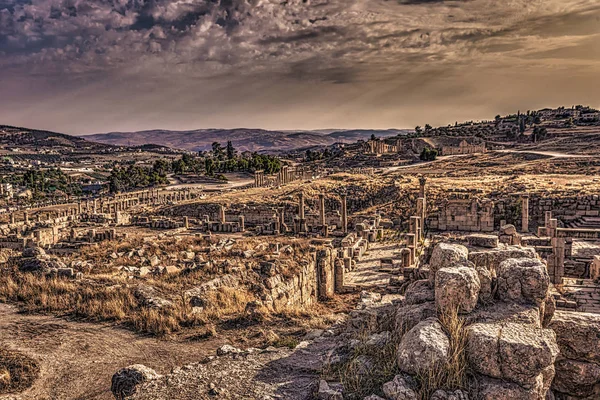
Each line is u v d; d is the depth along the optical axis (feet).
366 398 25.08
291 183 321.11
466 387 23.90
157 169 514.27
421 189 165.27
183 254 107.24
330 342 42.42
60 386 43.27
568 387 27.86
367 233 141.79
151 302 63.87
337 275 95.86
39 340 53.93
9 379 44.04
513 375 23.68
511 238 100.12
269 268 83.41
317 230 169.68
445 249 34.22
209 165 490.90
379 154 538.47
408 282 67.62
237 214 208.54
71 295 68.54
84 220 208.44
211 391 31.40
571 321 28.17
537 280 28.68
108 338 54.34
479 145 527.81
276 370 34.96
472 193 193.47
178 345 52.01
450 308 28.04
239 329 56.70
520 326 25.91
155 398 31.07
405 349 26.07
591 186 179.83
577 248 109.19
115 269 88.48
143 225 195.83
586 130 565.53
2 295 69.56
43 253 90.53
